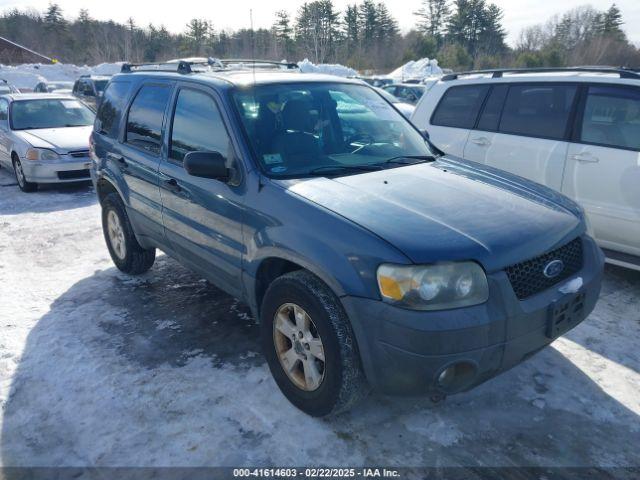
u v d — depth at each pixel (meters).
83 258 5.64
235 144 3.26
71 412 3.08
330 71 35.81
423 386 2.45
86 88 16.28
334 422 2.93
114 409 3.09
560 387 3.21
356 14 74.31
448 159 3.82
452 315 2.37
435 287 2.38
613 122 4.61
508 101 5.38
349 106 3.87
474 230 2.62
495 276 2.47
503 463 2.62
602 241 4.68
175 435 2.86
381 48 67.75
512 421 2.92
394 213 2.69
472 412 3.00
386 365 2.47
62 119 9.88
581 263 2.98
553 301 2.63
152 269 5.27
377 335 2.46
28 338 3.91
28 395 3.24
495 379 3.29
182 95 3.90
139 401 3.15
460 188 3.12
